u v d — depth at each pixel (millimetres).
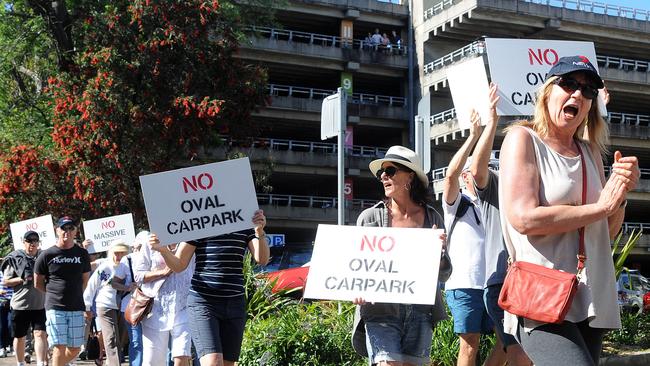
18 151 25062
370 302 5125
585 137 3840
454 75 7023
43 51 28938
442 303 5391
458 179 6391
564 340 3355
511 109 7012
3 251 26547
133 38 25172
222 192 6266
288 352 9039
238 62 26438
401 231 5191
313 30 51938
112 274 10609
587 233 3465
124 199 25156
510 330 3607
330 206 47156
